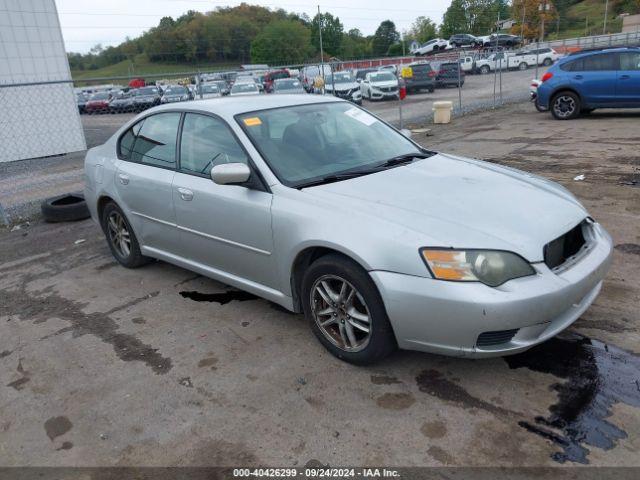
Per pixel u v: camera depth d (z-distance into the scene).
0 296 4.67
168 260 4.44
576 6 86.19
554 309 2.68
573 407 2.66
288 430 2.66
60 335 3.84
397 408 2.76
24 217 7.40
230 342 3.54
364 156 3.83
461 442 2.49
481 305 2.56
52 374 3.35
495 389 2.84
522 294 2.59
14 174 11.93
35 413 2.97
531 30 65.81
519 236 2.77
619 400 2.69
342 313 3.09
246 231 3.50
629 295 3.72
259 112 3.89
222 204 3.63
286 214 3.22
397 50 80.69
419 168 3.67
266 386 3.03
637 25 60.44
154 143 4.40
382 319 2.87
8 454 2.66
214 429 2.72
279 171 3.46
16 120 14.20
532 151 9.23
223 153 3.74
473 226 2.81
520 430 2.54
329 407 2.81
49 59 14.60
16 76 14.11
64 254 5.68
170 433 2.72
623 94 12.22
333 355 3.25
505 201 3.11
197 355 3.42
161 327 3.83
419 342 2.78
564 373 2.93
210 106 4.00
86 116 30.78
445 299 2.62
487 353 2.67
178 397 3.00
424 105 21.88
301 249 3.14
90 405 3.00
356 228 2.90
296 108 4.07
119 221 4.93
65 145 15.16
